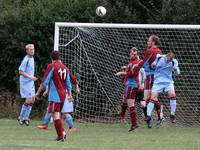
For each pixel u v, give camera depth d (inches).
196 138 1475.1
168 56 1688.0
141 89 1812.3
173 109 1750.7
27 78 1774.1
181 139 1441.9
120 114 1927.9
